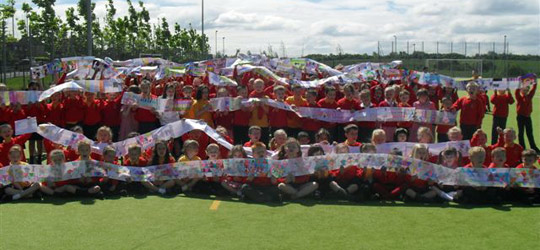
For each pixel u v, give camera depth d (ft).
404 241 21.26
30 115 38.60
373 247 20.52
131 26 149.38
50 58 104.32
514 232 22.48
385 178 28.35
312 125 39.19
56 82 49.26
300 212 25.57
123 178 29.09
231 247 20.45
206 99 39.24
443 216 24.93
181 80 56.39
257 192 27.76
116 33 145.59
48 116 39.09
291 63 58.44
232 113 40.27
